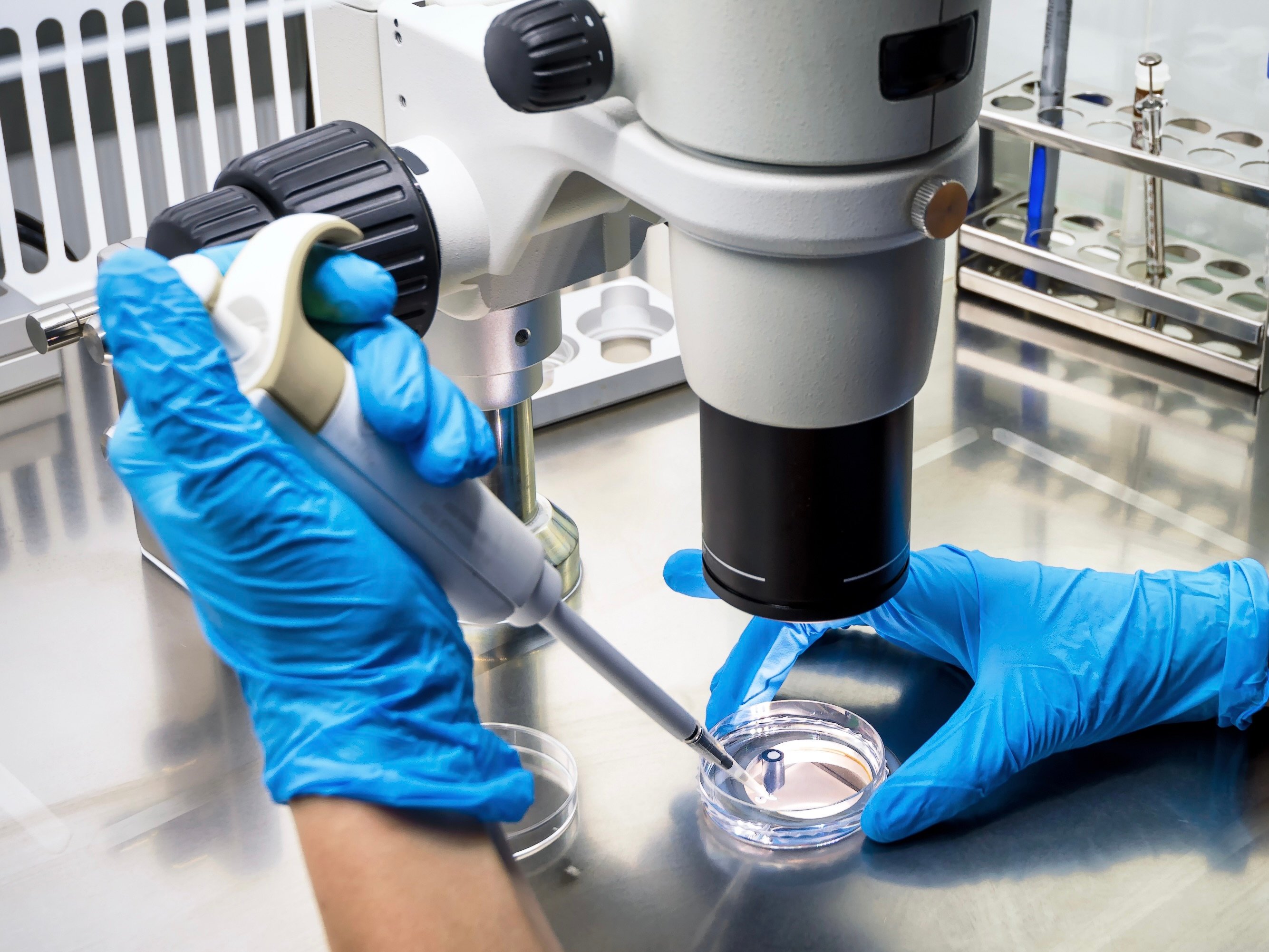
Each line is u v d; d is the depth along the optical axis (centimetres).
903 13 47
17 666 91
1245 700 79
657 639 91
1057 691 77
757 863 73
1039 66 138
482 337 78
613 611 94
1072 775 77
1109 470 109
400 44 68
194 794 80
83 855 76
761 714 82
